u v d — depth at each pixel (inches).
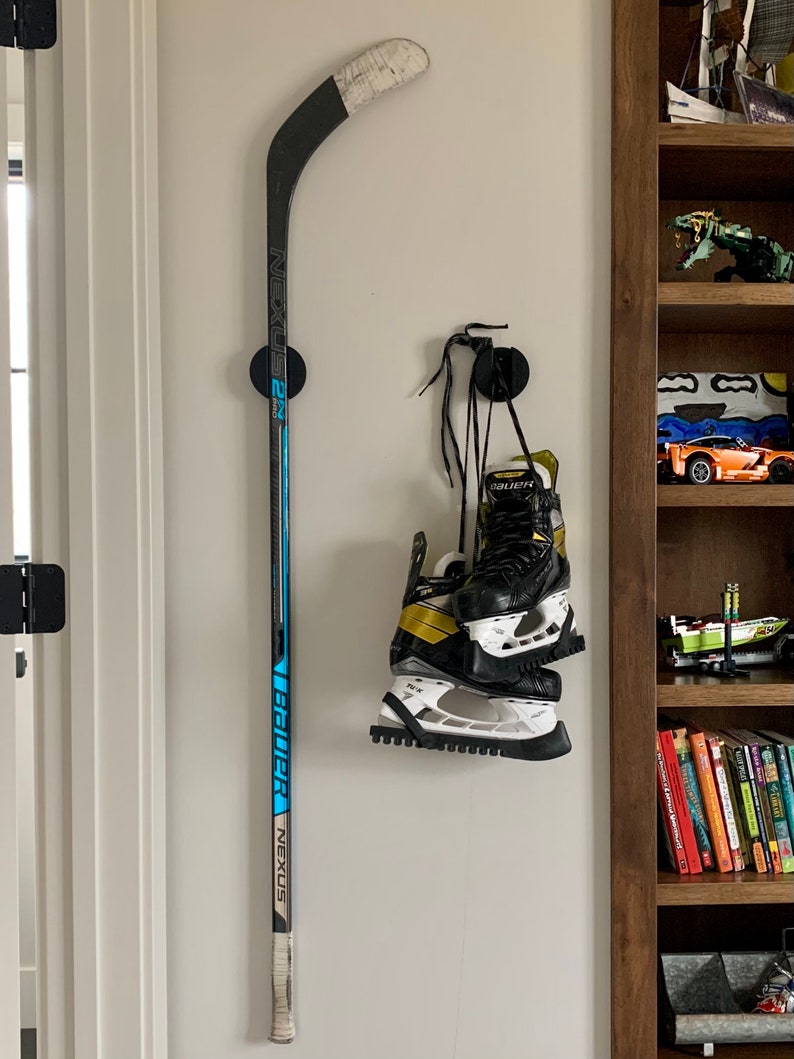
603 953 49.8
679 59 57.2
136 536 46.0
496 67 48.7
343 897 49.3
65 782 46.1
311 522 49.1
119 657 45.9
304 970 49.1
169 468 48.8
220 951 49.0
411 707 44.7
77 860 45.7
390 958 49.4
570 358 49.3
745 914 59.2
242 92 48.2
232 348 48.6
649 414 48.3
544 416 49.3
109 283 45.7
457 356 49.0
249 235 48.5
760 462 53.3
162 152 48.1
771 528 59.2
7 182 45.3
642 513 48.4
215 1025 48.9
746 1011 53.5
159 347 47.9
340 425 49.0
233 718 49.0
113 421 45.8
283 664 47.5
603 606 49.6
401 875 49.4
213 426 48.8
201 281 48.5
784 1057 50.8
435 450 49.2
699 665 54.3
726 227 49.3
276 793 47.6
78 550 45.4
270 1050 49.0
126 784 46.1
